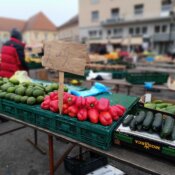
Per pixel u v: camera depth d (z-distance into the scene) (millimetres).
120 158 1460
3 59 3928
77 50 1711
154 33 25578
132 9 26906
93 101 1690
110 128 1558
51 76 6113
